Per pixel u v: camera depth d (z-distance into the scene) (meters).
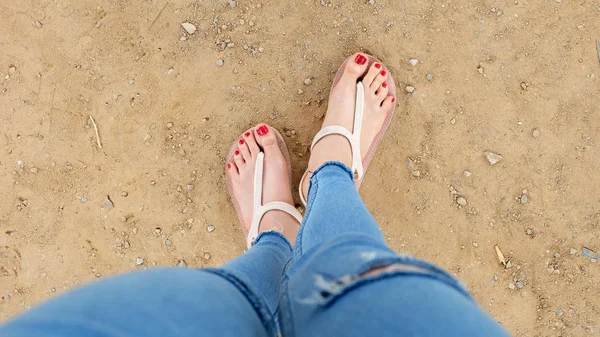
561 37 0.90
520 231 0.92
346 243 0.59
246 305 0.55
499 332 0.42
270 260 0.72
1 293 0.95
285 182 0.92
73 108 0.92
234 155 0.92
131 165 0.92
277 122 0.93
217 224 0.94
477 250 0.93
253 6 0.91
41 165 0.92
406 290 0.45
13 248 0.94
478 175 0.91
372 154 0.92
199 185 0.93
